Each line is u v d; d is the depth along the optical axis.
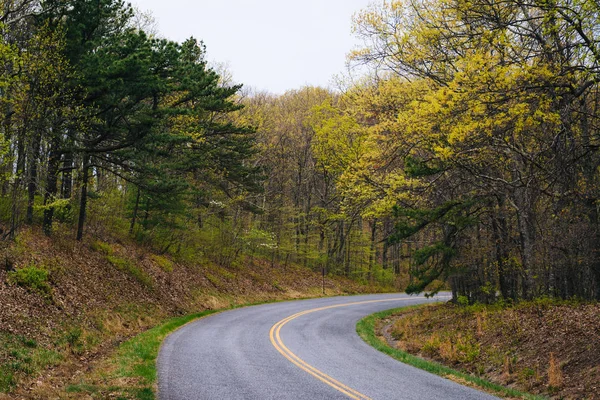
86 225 23.59
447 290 50.69
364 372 10.88
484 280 24.73
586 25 10.20
